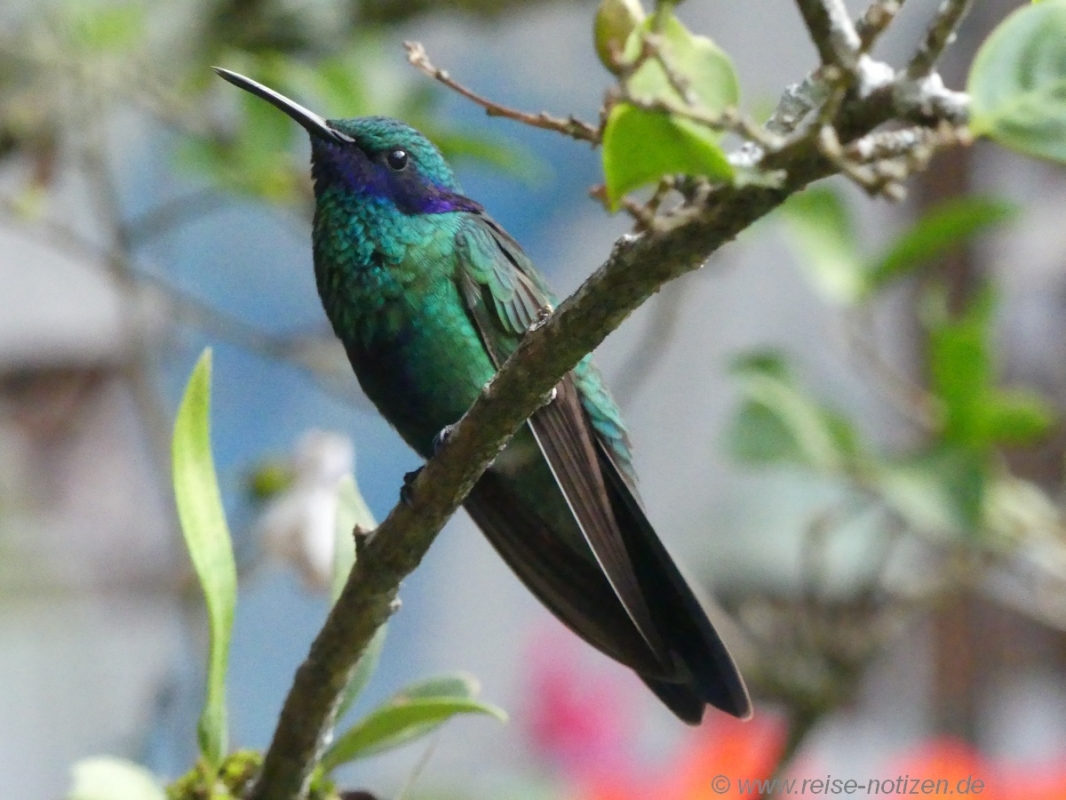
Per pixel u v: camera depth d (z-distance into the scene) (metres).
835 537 9.27
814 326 13.48
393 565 4.41
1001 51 3.38
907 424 11.62
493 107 3.75
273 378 13.69
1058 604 8.72
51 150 10.00
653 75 3.45
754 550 10.94
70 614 13.34
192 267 13.47
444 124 9.31
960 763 8.05
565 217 14.57
